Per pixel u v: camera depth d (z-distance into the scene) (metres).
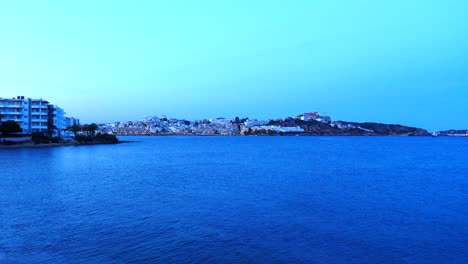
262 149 140.25
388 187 40.19
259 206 29.17
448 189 38.94
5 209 27.69
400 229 22.59
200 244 19.50
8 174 50.88
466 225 23.55
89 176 49.34
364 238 20.73
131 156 93.00
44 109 143.38
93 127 182.50
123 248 18.84
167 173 53.75
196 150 129.38
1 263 16.77
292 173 54.34
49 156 86.12
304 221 24.33
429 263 17.22
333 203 30.59
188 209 27.89
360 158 89.69
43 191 36.31
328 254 18.22
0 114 133.75
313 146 173.62
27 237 20.58
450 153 115.06
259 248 18.97
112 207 28.53
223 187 39.50
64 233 21.34
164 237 20.67
